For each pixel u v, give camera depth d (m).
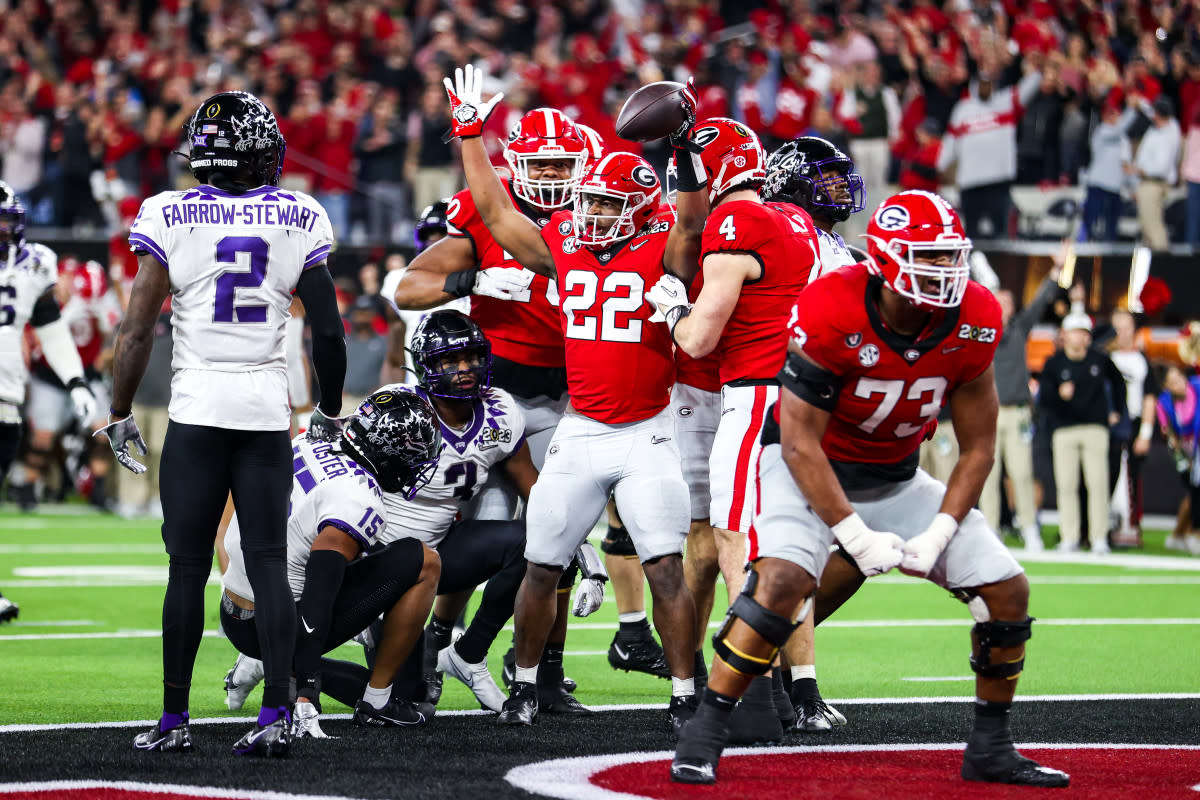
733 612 10.12
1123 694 14.37
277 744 10.70
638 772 10.35
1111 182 37.66
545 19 46.97
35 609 20.16
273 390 11.02
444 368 12.74
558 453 12.54
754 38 43.38
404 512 13.00
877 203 38.16
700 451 13.45
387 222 39.28
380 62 45.28
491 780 9.97
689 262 12.39
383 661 12.30
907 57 40.75
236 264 10.88
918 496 10.47
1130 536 32.91
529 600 12.50
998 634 10.09
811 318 9.65
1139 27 45.78
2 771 10.02
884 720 12.87
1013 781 10.05
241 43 46.19
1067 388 31.41
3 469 18.95
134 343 10.90
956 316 9.65
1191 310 36.81
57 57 49.25
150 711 12.80
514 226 13.23
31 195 40.22
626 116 12.17
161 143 40.16
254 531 10.95
